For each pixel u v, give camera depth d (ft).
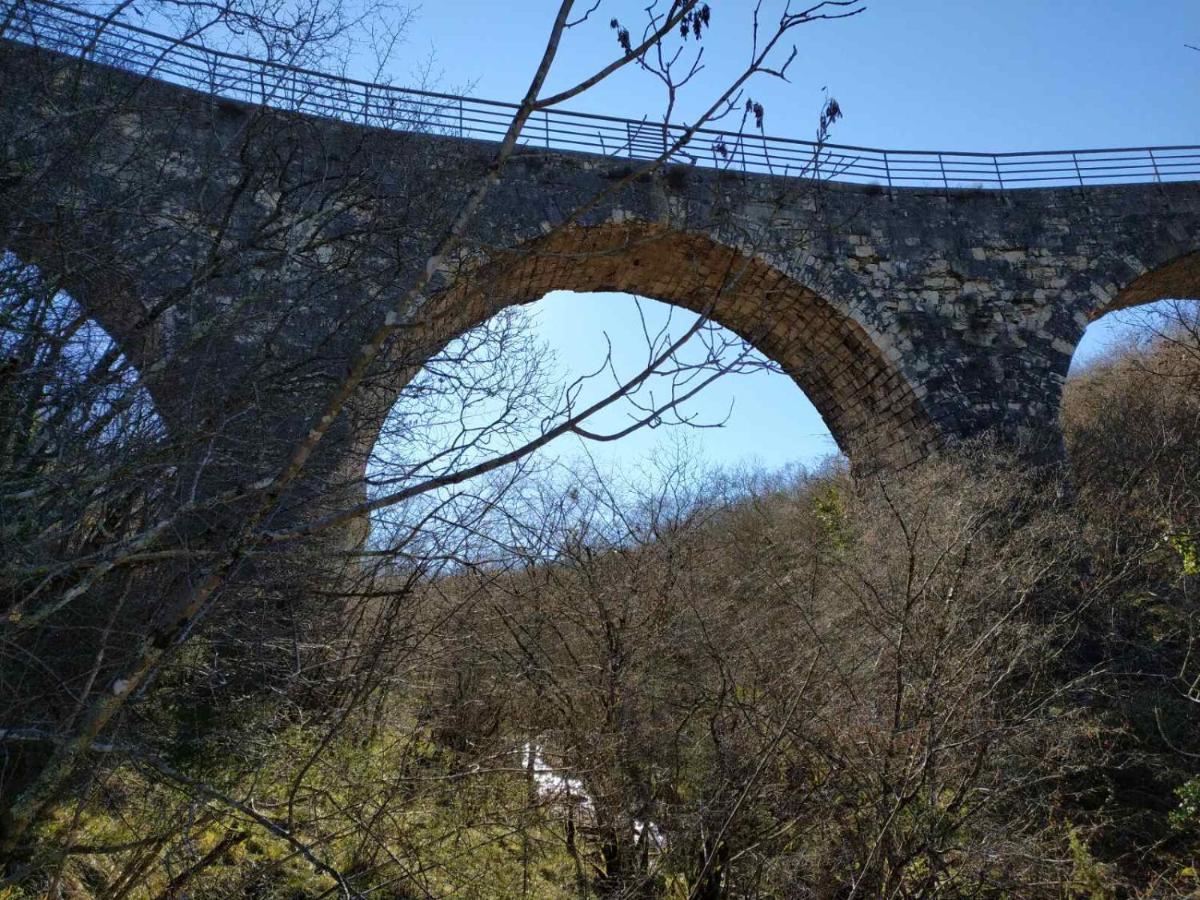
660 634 28.17
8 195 19.93
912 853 24.34
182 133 28.43
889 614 29.50
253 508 18.56
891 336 56.24
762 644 30.37
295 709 24.27
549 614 27.76
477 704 27.09
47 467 18.62
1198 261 61.31
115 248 21.29
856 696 27.20
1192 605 41.32
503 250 15.38
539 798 25.53
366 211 28.19
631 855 25.49
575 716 26.55
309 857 16.15
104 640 15.26
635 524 31.53
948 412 55.06
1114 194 60.59
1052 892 27.78
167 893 17.03
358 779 22.36
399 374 23.99
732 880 25.80
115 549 14.69
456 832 22.82
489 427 20.45
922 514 36.78
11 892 16.44
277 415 21.59
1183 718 37.29
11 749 18.80
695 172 53.42
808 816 25.22
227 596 19.75
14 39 21.83
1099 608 41.45
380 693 24.62
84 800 16.84
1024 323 57.57
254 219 29.14
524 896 23.35
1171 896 29.40
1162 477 52.75
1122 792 34.88
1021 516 47.50
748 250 53.26
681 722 26.84
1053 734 30.78
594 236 51.90
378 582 25.12
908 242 57.82
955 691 26.86
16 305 19.26
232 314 20.81
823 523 47.83
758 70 13.32
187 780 16.21
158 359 19.77
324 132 29.68
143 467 17.60
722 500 47.39
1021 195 60.03
